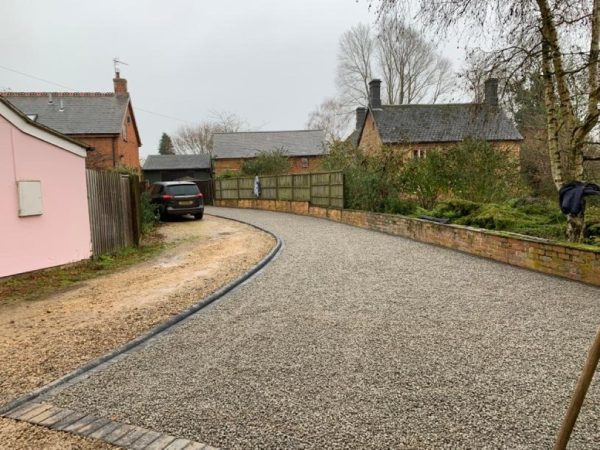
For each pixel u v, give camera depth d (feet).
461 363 12.01
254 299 19.26
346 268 24.91
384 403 10.01
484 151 42.04
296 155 118.32
